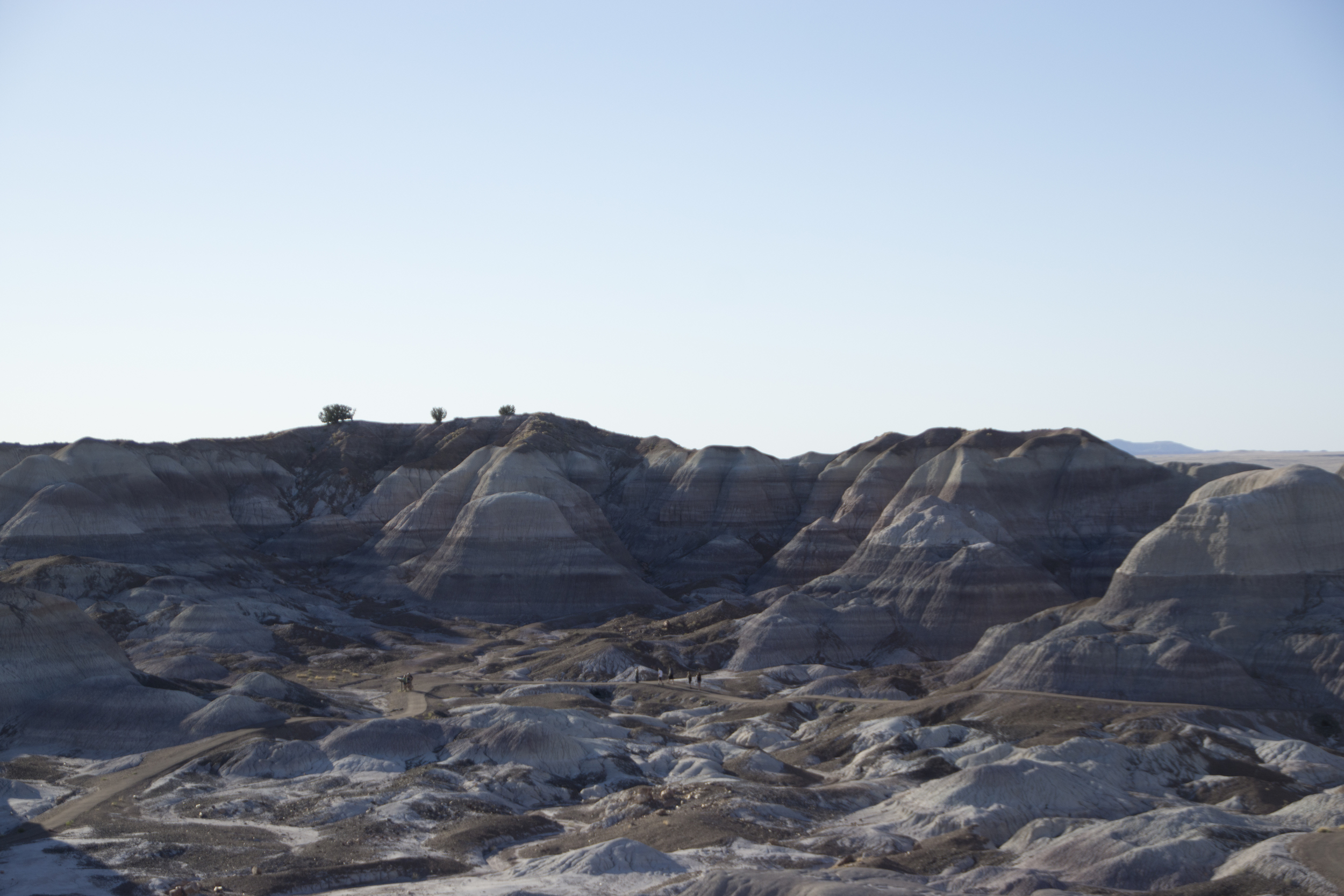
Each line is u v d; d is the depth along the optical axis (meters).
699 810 61.88
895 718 84.94
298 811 65.19
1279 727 81.75
